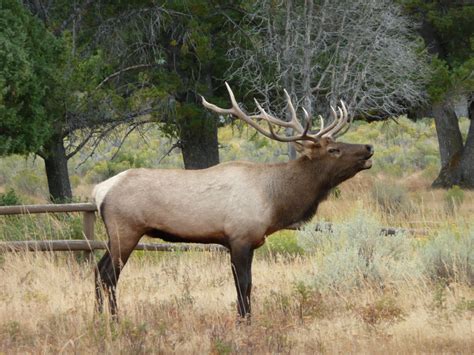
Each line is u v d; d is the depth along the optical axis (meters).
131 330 21.02
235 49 59.50
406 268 28.27
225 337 20.75
